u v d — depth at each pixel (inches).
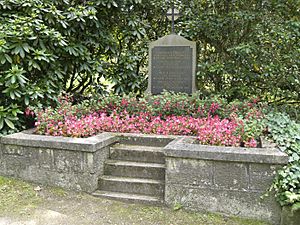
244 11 204.7
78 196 126.6
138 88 233.3
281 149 116.9
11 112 152.6
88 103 188.4
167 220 110.0
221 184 112.8
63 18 182.9
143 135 147.9
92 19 197.2
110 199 125.2
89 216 112.0
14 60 163.9
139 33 223.6
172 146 119.6
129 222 108.5
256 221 109.1
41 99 170.7
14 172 140.5
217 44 226.8
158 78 207.6
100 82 232.1
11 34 153.3
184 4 227.1
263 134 138.3
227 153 110.7
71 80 227.1
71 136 141.8
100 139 135.0
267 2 205.9
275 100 215.2
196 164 115.0
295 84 205.5
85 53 199.3
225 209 113.0
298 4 201.9
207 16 216.5
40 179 136.0
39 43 169.6
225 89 213.3
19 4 171.9
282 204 105.7
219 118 162.9
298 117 176.7
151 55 208.2
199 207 115.6
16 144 137.8
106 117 161.5
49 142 131.8
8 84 150.6
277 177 107.1
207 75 216.8
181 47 203.0
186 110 173.2
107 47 214.2
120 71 224.4
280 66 195.0
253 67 208.8
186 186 116.6
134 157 139.2
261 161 107.6
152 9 238.8
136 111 176.1
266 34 195.5
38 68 165.9
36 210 115.4
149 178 131.4
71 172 130.6
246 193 110.5
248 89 208.7
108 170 135.9
